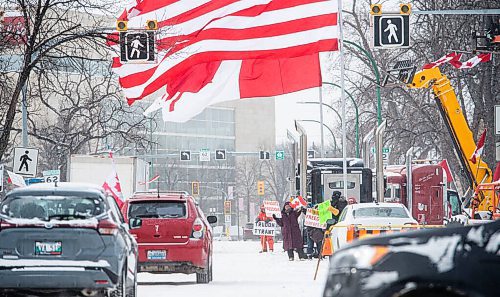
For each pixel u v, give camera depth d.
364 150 88.25
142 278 50.75
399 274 14.44
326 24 63.50
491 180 64.88
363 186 84.69
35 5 64.31
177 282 46.88
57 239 28.20
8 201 28.97
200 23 63.06
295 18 63.38
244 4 63.12
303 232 76.62
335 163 85.44
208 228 45.59
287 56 63.66
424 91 104.94
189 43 63.06
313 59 64.75
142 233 42.69
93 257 28.20
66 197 29.09
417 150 120.75
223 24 63.25
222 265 63.25
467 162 64.88
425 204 89.88
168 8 63.19
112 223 28.72
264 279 48.56
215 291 40.03
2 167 65.44
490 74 88.12
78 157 81.50
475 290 14.05
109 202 29.92
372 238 15.25
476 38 60.16
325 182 84.31
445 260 14.40
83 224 28.28
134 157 82.44
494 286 14.03
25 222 28.22
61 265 27.98
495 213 58.31
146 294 38.69
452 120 65.50
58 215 28.50
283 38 63.44
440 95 65.69
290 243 68.06
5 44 64.31
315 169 84.50
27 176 67.88
